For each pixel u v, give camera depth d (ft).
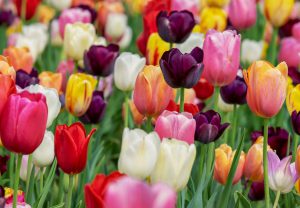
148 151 8.66
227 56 12.35
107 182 7.36
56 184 14.66
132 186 5.30
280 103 10.36
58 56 23.56
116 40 22.54
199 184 11.06
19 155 9.06
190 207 10.92
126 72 14.19
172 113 10.25
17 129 8.75
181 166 8.70
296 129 11.66
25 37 19.81
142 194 5.30
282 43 22.48
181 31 14.06
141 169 8.74
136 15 28.68
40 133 8.89
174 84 11.43
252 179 11.98
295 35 22.13
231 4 20.86
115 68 14.29
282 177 10.46
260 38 28.35
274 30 20.80
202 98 16.42
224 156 11.50
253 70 10.39
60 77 15.28
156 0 18.33
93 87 13.99
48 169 13.53
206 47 12.39
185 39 14.25
